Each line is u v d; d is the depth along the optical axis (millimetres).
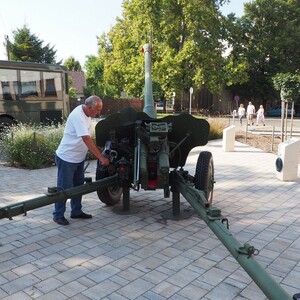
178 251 4262
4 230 4922
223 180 7965
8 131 11156
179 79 33062
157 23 32125
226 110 46344
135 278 3627
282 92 13516
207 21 31844
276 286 2246
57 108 14227
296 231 4902
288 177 7895
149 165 5250
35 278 3635
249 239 4613
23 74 13398
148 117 5312
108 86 46094
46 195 4199
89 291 3393
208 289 3426
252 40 44562
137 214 5602
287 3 43750
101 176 5559
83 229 4973
